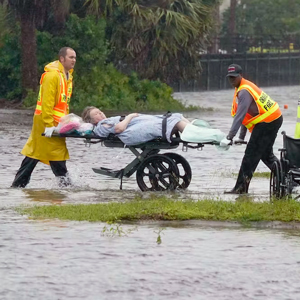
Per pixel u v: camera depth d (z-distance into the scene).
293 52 140.88
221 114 79.88
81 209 27.02
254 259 21.25
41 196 30.94
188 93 113.56
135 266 20.48
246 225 25.56
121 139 32.12
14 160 42.97
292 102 101.88
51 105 32.72
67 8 82.25
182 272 20.00
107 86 86.81
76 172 38.34
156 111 84.56
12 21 85.25
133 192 32.16
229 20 157.50
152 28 87.62
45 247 22.25
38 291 18.42
